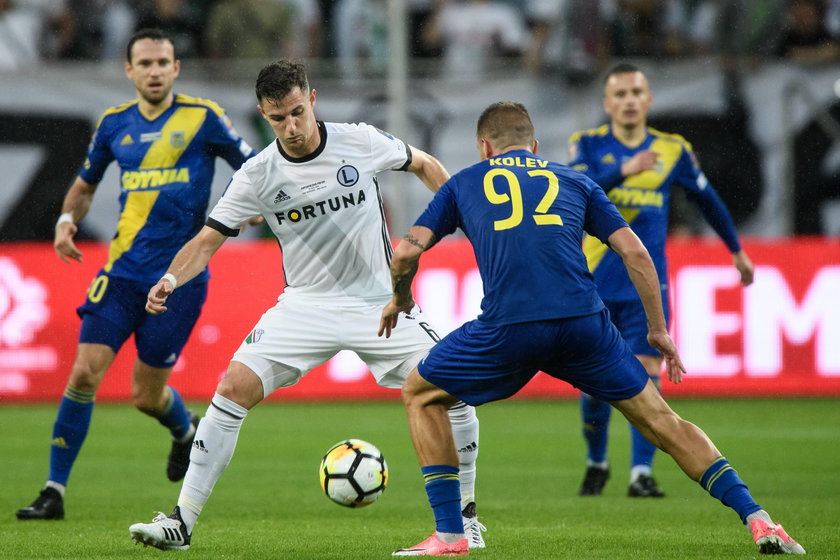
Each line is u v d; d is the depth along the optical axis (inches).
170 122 957.2
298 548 732.0
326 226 753.6
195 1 2214.6
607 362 644.7
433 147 1988.2
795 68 2038.6
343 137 756.6
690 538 778.2
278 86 698.8
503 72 2043.6
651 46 2164.1
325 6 2237.9
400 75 1851.6
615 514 920.3
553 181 661.9
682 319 1781.5
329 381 1833.2
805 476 1154.0
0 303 1791.3
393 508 968.3
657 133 1086.4
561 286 637.9
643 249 649.0
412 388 665.6
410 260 652.1
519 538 778.2
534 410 1787.6
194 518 717.9
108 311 934.4
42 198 1983.3
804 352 1786.4
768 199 2038.6
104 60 2247.8
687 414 1678.2
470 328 652.7
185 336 966.4
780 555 643.5
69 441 911.7
